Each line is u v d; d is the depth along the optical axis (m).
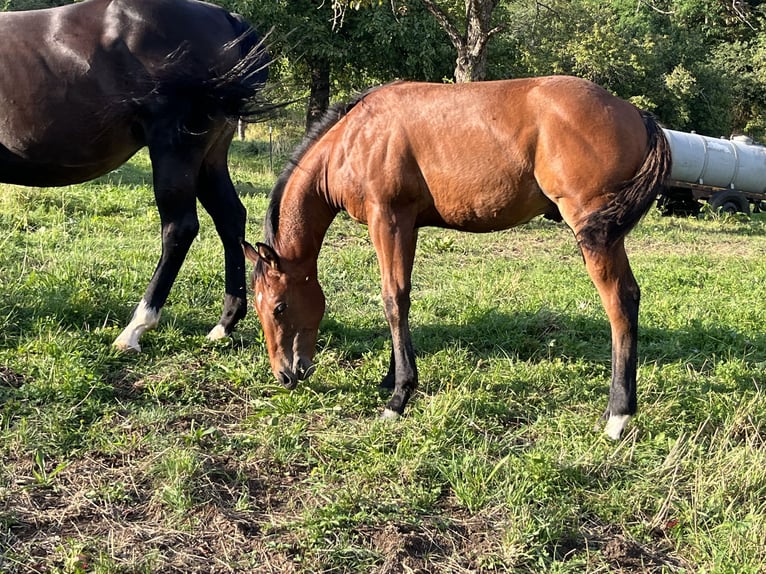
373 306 6.33
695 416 4.35
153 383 4.41
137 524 3.11
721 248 11.50
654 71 30.72
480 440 3.96
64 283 5.71
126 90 4.63
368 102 4.22
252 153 20.16
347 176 4.22
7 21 4.68
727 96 32.50
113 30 4.63
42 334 4.81
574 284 7.50
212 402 4.36
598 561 3.04
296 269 4.37
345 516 3.14
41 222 8.41
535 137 3.85
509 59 19.84
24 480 3.36
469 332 5.67
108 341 4.96
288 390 4.43
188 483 3.36
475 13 11.04
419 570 2.91
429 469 3.61
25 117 4.65
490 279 7.51
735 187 16.59
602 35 28.03
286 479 3.55
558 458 3.69
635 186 3.75
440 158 4.00
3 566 2.77
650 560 3.07
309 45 16.92
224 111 4.75
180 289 6.12
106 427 3.88
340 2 11.96
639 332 5.88
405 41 17.12
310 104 19.34
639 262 9.39
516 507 3.28
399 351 4.22
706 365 5.31
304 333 4.46
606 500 3.44
